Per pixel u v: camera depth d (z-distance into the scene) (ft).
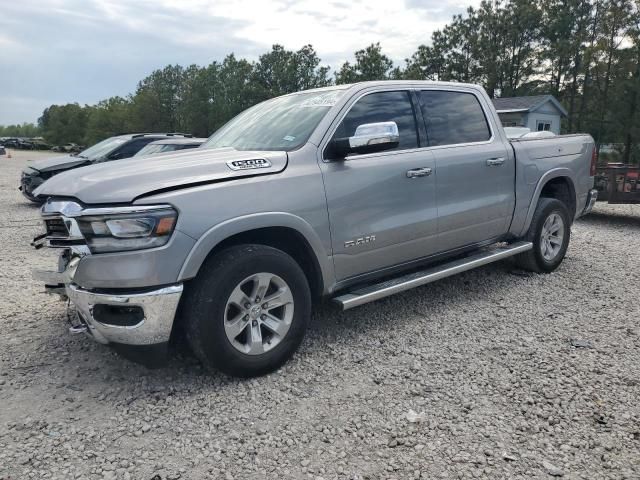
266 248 11.10
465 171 15.21
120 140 39.99
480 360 12.16
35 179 37.22
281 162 11.62
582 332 13.74
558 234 19.16
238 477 8.23
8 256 22.88
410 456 8.71
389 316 15.01
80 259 9.97
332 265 12.41
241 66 162.20
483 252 16.85
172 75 224.33
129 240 9.66
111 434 9.35
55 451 8.85
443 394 10.66
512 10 128.67
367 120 13.44
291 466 8.49
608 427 9.43
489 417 9.81
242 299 10.81
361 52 109.09
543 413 9.89
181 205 9.98
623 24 93.25
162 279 9.78
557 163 18.69
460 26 135.33
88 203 9.82
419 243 14.25
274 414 9.99
